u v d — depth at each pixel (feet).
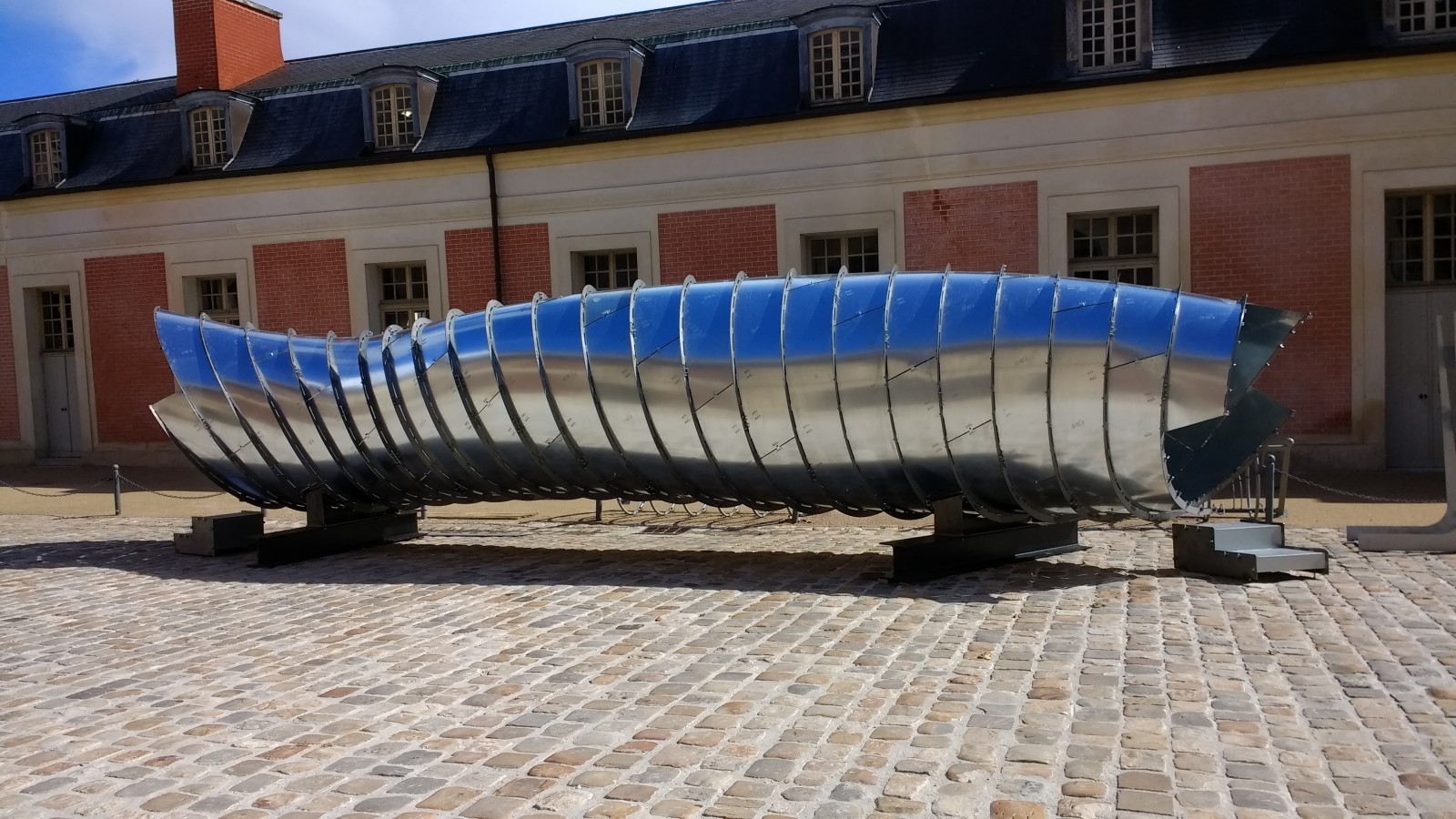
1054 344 22.89
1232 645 18.45
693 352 25.90
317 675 18.80
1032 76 46.37
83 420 64.95
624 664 18.70
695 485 27.63
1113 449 22.91
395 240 57.77
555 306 28.50
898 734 14.43
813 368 24.73
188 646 21.54
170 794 13.33
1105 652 18.22
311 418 30.94
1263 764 12.91
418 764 14.05
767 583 25.63
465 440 28.96
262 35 70.08
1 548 36.65
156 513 45.44
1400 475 41.50
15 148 67.21
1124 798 12.02
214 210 61.16
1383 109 41.60
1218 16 44.50
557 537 34.96
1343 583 23.34
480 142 56.08
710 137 51.47
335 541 32.73
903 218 48.60
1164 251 44.88
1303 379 43.42
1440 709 14.82
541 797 12.75
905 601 23.06
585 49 53.52
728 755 13.91
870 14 48.60
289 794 13.16
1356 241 42.37
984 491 25.02
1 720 16.81
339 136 59.82
